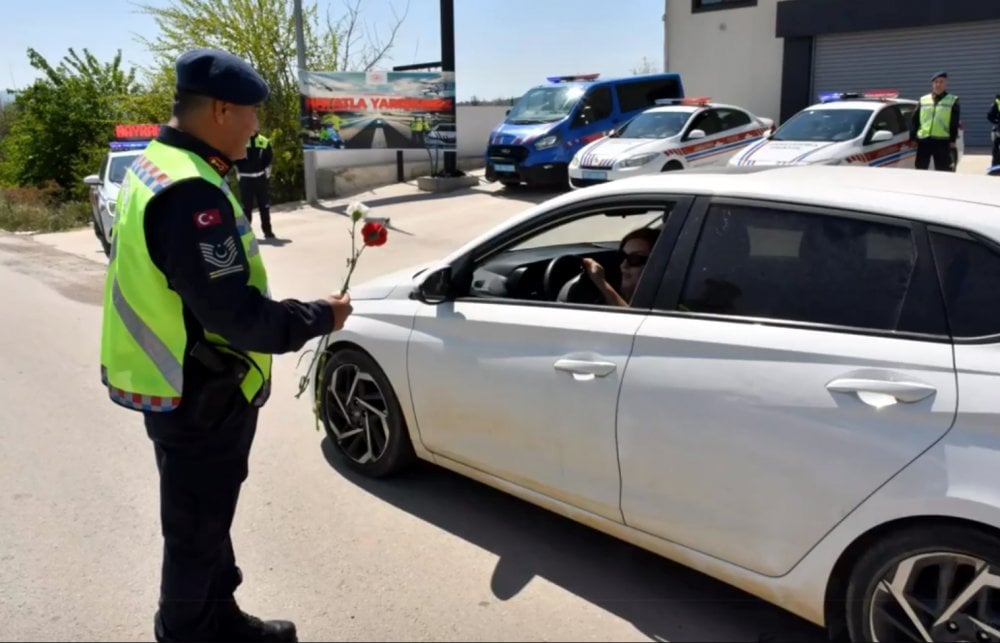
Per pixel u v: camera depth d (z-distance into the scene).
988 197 2.55
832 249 2.61
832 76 19.11
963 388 2.23
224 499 2.45
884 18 17.58
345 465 4.23
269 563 3.34
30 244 13.38
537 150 14.81
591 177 13.14
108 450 4.55
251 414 2.45
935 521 2.27
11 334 7.19
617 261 3.98
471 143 22.03
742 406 2.58
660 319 2.87
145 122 20.38
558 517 3.70
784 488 2.51
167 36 18.94
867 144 11.34
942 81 11.41
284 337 2.23
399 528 3.61
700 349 2.71
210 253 2.09
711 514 2.71
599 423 2.95
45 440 4.70
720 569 2.75
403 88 16.45
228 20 18.42
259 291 2.25
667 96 16.53
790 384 2.50
